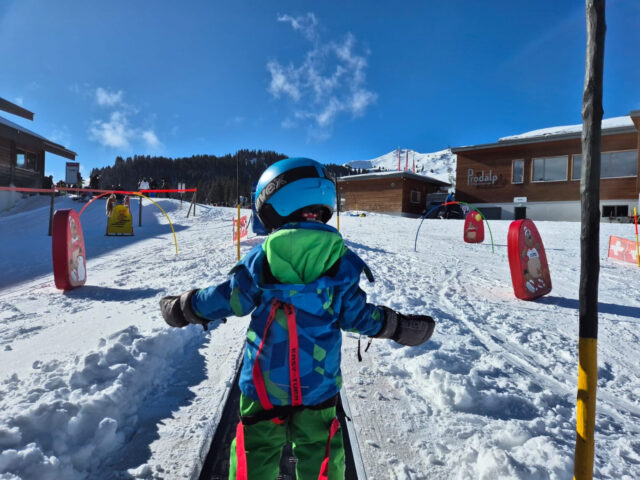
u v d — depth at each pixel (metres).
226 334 4.38
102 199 30.05
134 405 2.83
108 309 5.48
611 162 23.83
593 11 1.50
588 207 1.52
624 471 2.31
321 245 1.49
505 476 2.12
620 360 4.09
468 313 5.50
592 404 1.54
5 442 2.19
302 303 1.49
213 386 3.19
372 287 6.70
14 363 3.50
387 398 3.07
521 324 5.08
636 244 9.58
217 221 21.36
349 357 3.83
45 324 4.79
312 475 1.52
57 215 6.68
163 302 1.69
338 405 1.74
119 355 3.24
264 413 1.52
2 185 26.17
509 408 2.96
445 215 29.88
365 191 34.22
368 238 14.18
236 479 1.48
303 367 1.48
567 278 7.99
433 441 2.53
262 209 1.63
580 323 1.56
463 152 29.58
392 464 2.31
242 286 1.53
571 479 2.13
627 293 6.84
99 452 2.31
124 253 11.74
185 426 2.63
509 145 27.52
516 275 6.35
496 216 28.34
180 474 2.18
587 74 1.52
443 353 3.79
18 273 9.06
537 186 26.78
